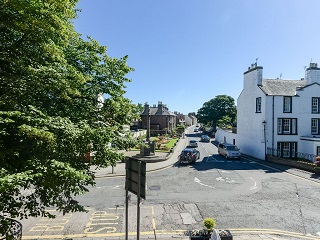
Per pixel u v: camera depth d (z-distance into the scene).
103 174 20.64
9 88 6.25
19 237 6.84
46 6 5.85
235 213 12.51
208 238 8.65
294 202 14.09
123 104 9.05
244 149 34.50
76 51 9.09
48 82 6.46
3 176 4.85
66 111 7.91
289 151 29.16
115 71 9.29
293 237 9.96
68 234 10.25
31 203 7.12
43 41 6.40
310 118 29.55
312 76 30.05
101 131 6.97
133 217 11.97
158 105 75.50
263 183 18.33
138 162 7.11
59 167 5.55
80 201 14.27
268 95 28.86
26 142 6.09
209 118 79.56
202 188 17.06
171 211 12.77
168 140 51.41
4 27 6.07
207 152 36.53
